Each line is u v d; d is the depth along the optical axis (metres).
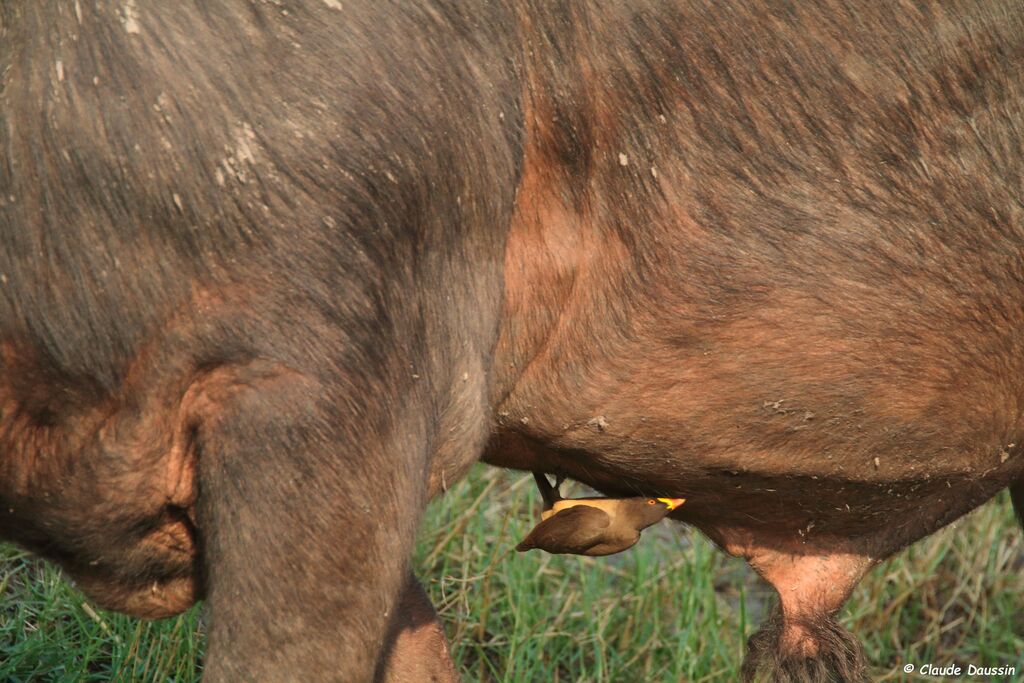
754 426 10.53
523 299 9.67
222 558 8.28
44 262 7.87
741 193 9.87
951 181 10.34
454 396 9.16
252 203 8.05
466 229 9.02
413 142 8.51
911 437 10.90
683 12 9.59
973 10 10.26
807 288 10.09
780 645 12.30
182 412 8.28
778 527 11.99
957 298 10.52
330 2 8.36
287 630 8.34
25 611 13.24
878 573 18.28
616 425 10.32
